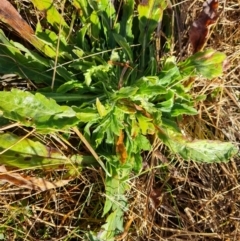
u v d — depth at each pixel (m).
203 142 0.32
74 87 0.32
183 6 0.35
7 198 0.34
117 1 0.35
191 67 0.32
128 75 0.32
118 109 0.31
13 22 0.32
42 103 0.29
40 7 0.32
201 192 0.36
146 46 0.33
